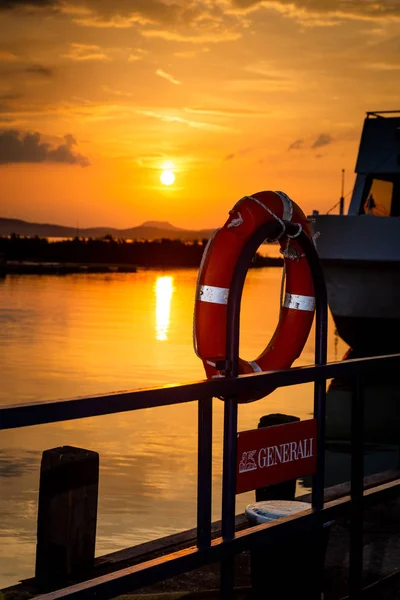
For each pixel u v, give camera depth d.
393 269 20.05
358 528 3.98
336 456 11.95
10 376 19.95
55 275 106.62
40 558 4.87
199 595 4.32
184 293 63.12
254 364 3.76
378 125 21.50
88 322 35.84
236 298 3.28
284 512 3.89
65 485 4.79
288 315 3.84
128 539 6.88
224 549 3.13
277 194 3.67
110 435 12.05
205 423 3.04
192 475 9.56
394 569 4.78
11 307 44.12
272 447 3.37
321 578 4.06
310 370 3.48
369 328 21.47
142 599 4.28
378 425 14.62
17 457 10.55
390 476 7.07
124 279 95.25
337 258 20.38
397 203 21.17
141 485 8.97
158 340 28.78
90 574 4.83
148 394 2.69
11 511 7.83
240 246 3.45
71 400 2.42
